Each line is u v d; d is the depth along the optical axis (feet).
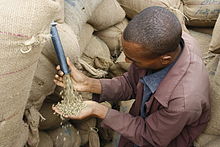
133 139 3.63
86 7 4.01
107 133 5.08
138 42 2.94
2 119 2.42
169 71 3.27
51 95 3.77
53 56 3.09
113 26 5.31
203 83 3.29
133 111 4.05
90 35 4.69
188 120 3.30
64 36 3.11
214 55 4.89
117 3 5.19
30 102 3.08
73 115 3.27
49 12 2.25
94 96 4.13
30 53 2.26
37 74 2.99
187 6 6.03
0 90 2.27
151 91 3.43
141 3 5.46
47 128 4.04
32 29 2.16
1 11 2.11
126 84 4.04
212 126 3.83
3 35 2.11
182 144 3.83
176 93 3.19
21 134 2.84
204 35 6.12
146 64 3.18
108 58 4.87
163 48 2.97
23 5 2.15
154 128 3.46
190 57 3.33
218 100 3.75
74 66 3.43
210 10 5.81
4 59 2.18
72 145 4.26
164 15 2.96
